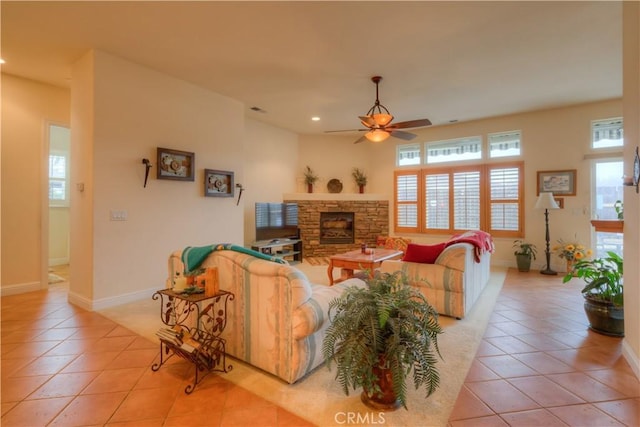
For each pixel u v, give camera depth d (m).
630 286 2.26
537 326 2.98
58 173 6.25
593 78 4.16
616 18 2.83
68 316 3.20
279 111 5.57
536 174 5.63
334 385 2.00
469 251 3.33
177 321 2.48
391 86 4.40
